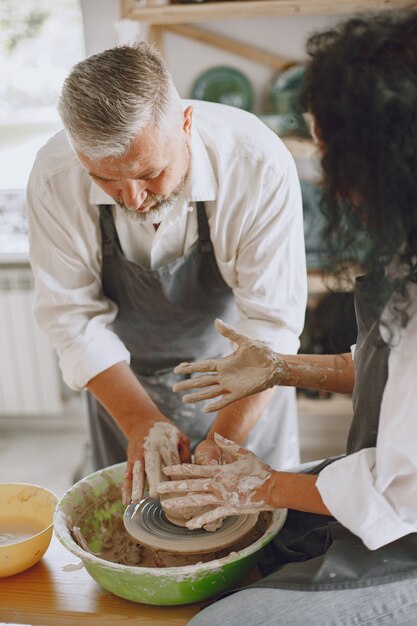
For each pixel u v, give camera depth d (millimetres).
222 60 3207
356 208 1175
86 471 3469
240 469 1384
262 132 1871
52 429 3906
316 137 1183
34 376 3682
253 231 1866
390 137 1079
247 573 1414
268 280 1896
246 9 2848
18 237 3738
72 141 1517
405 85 1065
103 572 1355
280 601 1248
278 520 1454
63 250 1927
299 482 1319
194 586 1337
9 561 1483
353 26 1123
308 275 3059
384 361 1313
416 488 1195
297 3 2807
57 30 3514
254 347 1604
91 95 1457
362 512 1207
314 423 3619
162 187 1592
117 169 1502
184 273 1962
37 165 1859
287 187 1842
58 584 1506
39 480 3426
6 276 3557
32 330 3602
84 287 1981
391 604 1238
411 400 1164
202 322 2072
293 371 1593
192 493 1415
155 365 2168
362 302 1348
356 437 1431
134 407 1786
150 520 1519
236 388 1579
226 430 1701
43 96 3607
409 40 1090
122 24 2943
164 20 2908
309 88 1147
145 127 1466
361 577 1245
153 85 1491
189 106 1729
